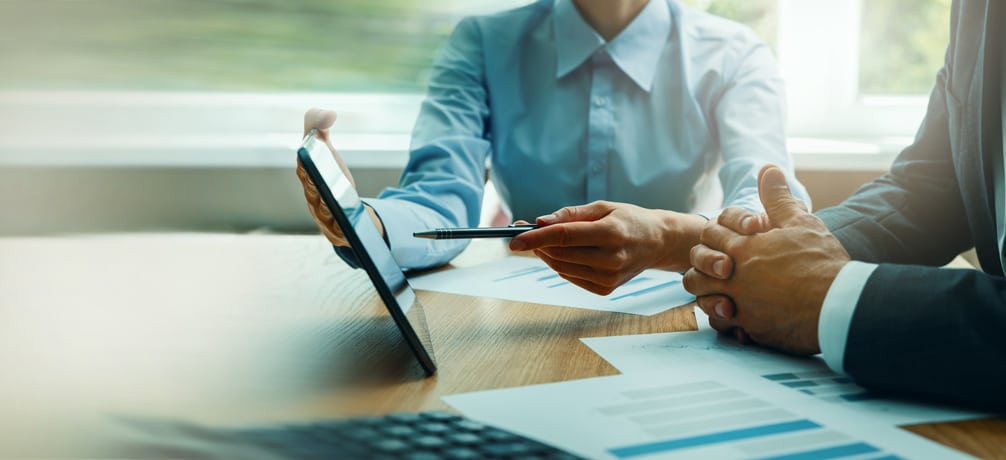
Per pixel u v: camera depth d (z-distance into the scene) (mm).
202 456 430
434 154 1262
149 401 531
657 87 1397
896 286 551
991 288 523
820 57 1900
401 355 644
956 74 781
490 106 1434
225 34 1918
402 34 1960
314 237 1321
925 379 517
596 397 531
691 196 1396
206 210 1779
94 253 1155
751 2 1890
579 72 1412
